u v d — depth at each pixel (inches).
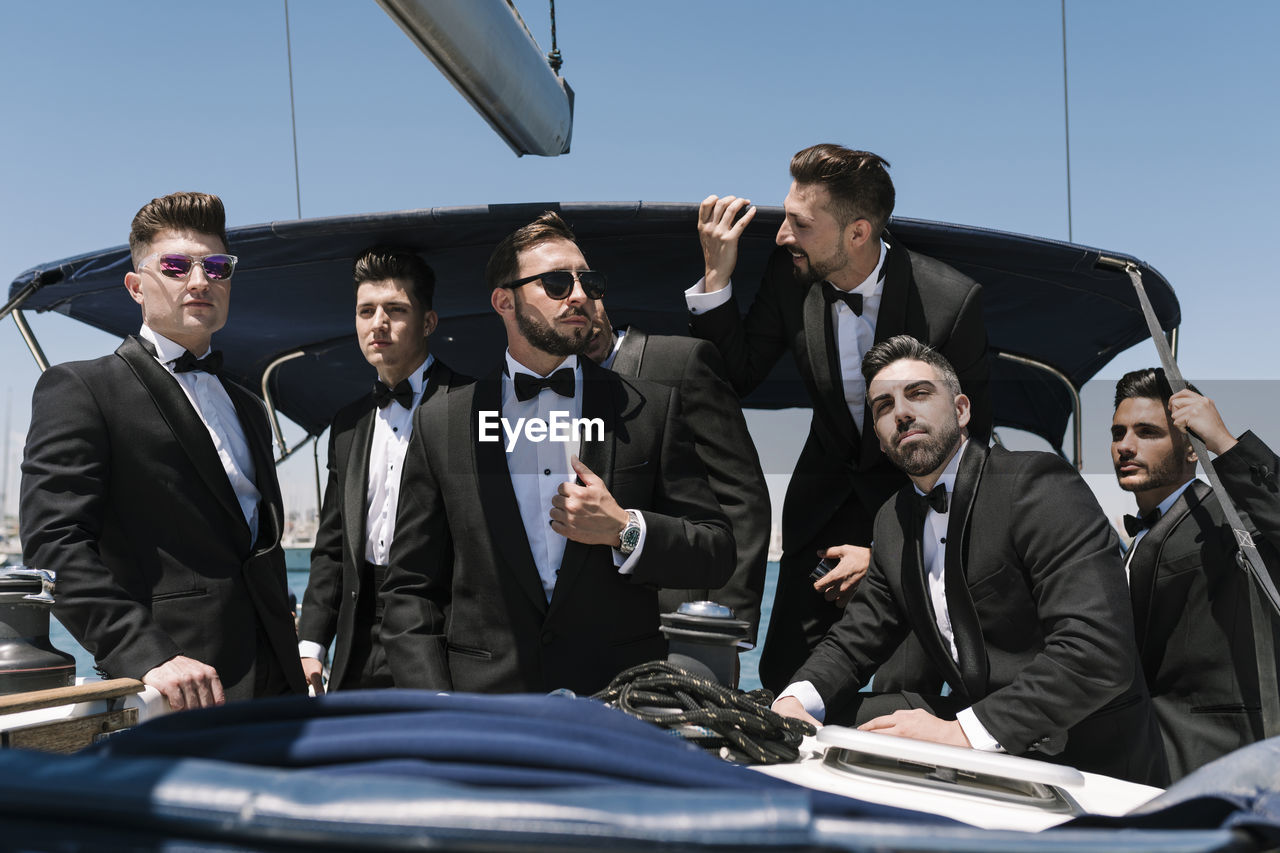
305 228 111.2
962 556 79.6
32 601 60.0
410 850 23.6
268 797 24.7
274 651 96.2
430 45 114.5
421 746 30.6
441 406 91.4
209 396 97.6
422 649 85.5
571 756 30.4
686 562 80.2
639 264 127.1
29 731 51.7
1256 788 29.1
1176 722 106.7
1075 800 46.5
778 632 121.4
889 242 110.1
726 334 113.1
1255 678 103.1
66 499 83.4
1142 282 117.4
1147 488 117.8
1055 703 68.5
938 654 81.1
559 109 151.3
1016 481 78.7
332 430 127.0
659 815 23.7
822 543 119.2
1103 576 73.2
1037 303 130.6
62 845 25.2
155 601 87.7
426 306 122.6
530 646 84.0
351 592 117.0
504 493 86.1
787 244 108.0
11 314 128.3
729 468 105.4
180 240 96.0
